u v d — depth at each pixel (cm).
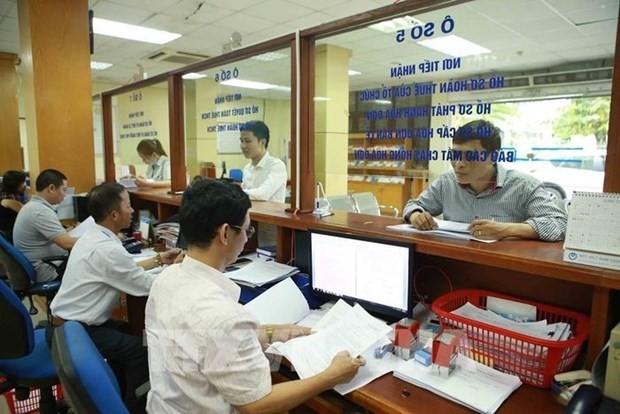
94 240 181
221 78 248
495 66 177
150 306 105
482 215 160
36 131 338
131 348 181
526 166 151
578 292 121
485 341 114
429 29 150
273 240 220
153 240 282
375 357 121
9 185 415
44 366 168
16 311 161
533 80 161
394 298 139
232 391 90
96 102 461
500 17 271
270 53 216
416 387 107
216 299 96
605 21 134
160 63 676
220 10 432
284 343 122
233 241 107
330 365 105
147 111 364
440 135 148
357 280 148
